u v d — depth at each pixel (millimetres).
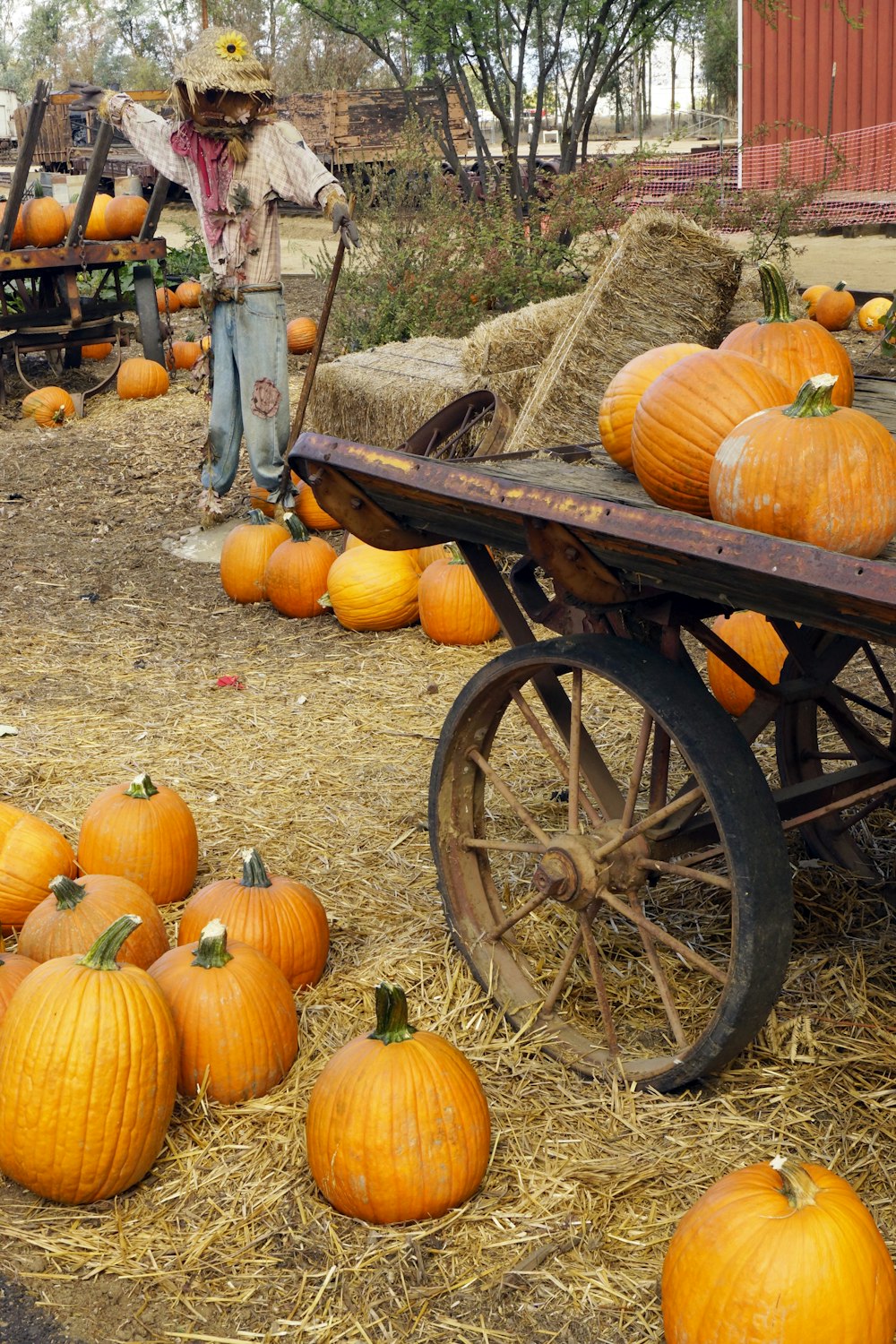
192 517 8578
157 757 4969
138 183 15148
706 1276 2086
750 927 2559
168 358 13148
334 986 3398
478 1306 2371
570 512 2414
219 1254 2518
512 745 4938
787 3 21828
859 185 20672
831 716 3336
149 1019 2666
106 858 3797
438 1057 2623
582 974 3420
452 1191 2576
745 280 10344
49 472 9797
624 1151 2742
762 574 2088
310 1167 2656
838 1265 2025
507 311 10672
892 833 4211
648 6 11438
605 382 6422
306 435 3068
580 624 3164
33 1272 2471
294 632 6520
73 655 6219
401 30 11328
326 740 5117
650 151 11023
